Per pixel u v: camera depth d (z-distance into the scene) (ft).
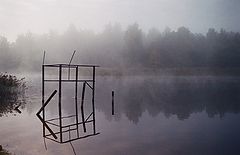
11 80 114.83
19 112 77.05
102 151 40.14
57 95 126.21
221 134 51.24
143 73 354.54
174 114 74.90
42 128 56.49
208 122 63.41
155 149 41.32
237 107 86.07
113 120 67.31
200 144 44.32
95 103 101.50
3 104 91.71
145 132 53.42
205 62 395.55
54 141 45.91
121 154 38.68
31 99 106.73
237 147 42.50
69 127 58.34
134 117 71.20
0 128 55.47
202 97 114.32
